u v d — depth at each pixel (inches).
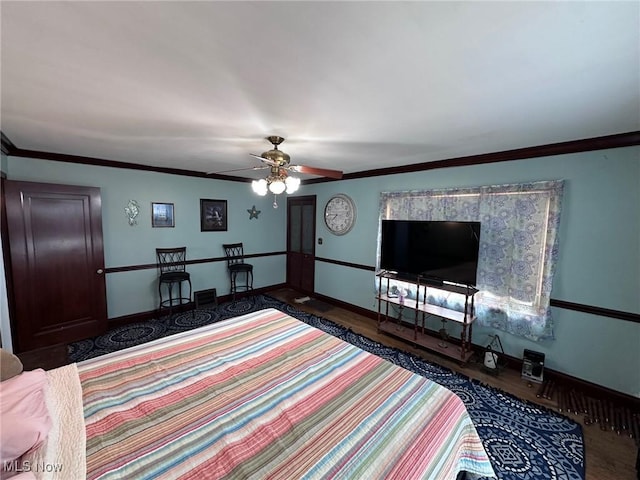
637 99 60.0
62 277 125.0
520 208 105.3
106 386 57.4
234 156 122.6
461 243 114.2
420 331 138.9
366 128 81.7
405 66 48.3
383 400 55.6
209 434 45.9
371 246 161.2
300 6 34.3
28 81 54.7
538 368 101.6
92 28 38.7
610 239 89.4
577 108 65.6
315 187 194.9
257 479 38.0
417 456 42.9
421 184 136.9
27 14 35.4
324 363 69.1
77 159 127.6
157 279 158.6
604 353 92.4
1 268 102.0
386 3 33.6
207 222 176.7
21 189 112.9
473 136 89.0
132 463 39.9
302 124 78.7
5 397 44.1
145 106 66.8
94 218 132.0
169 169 158.1
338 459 41.6
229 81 54.5
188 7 34.6
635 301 86.7
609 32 37.8
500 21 36.6
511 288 108.6
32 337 118.3
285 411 51.8
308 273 204.7
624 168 86.0
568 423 81.9
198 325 149.7
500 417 84.4
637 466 63.9
